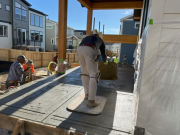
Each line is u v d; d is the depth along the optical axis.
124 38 7.09
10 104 1.94
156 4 1.15
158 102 1.24
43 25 20.62
